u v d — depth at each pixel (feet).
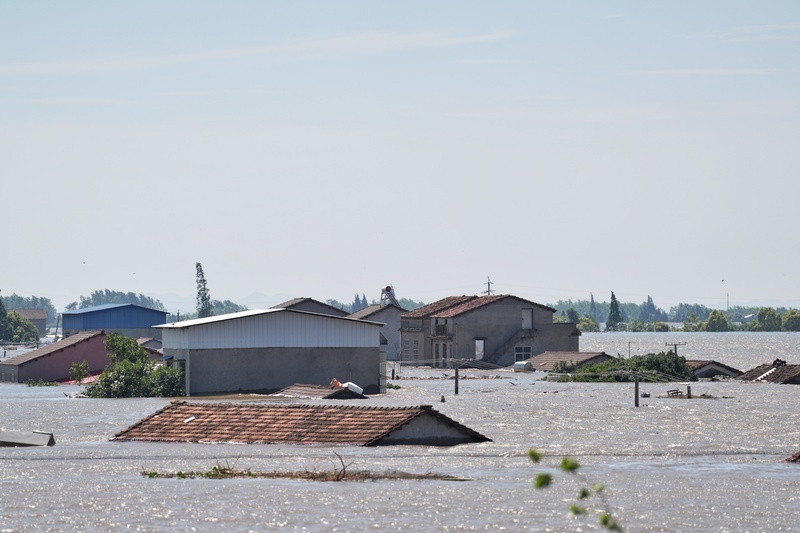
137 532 143.64
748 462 207.00
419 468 191.93
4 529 145.18
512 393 411.34
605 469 196.03
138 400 363.35
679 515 153.79
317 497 164.76
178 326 384.27
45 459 205.87
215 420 234.99
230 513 154.10
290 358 394.52
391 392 415.64
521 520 149.59
